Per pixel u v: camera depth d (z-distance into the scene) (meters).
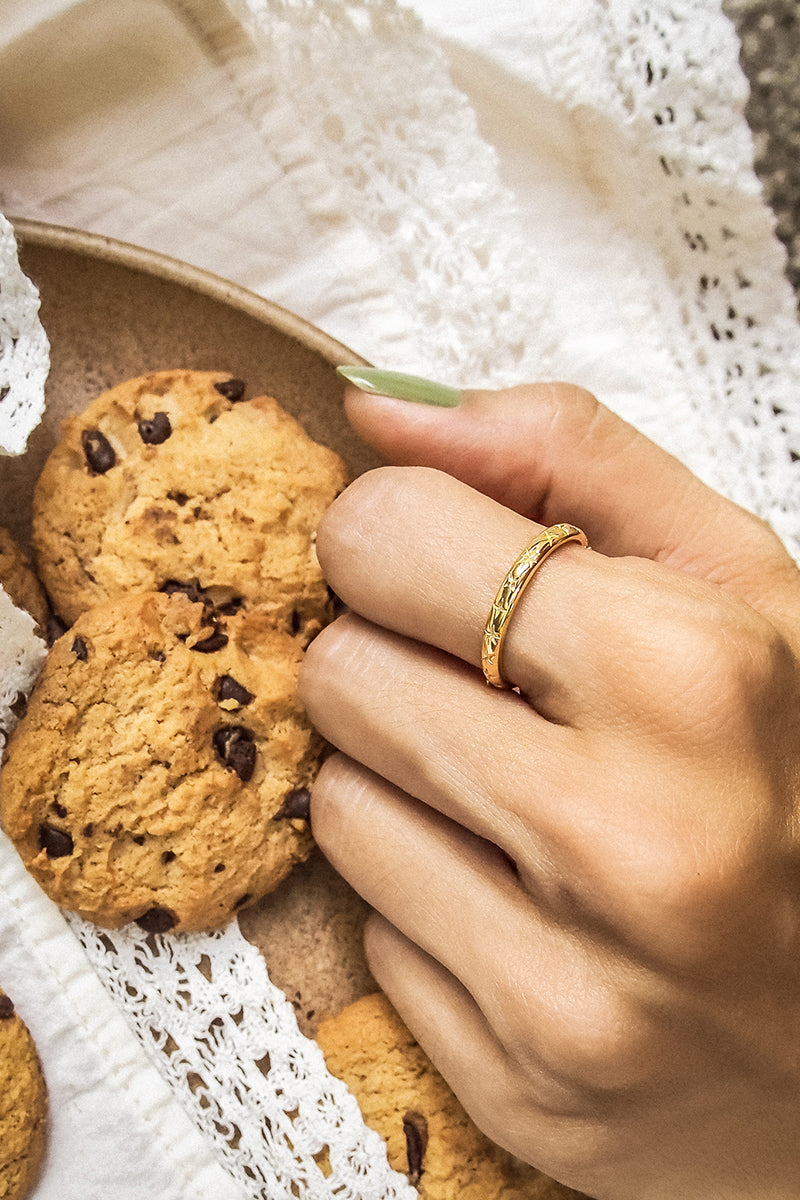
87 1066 0.30
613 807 0.28
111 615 0.30
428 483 0.29
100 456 0.30
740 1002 0.28
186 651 0.30
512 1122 0.29
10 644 0.29
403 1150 0.30
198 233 0.32
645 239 0.33
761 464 0.34
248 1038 0.30
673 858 0.27
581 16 0.32
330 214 0.32
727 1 0.33
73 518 0.30
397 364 0.32
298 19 0.31
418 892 0.29
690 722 0.28
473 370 0.32
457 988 0.30
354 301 0.32
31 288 0.29
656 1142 0.29
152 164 0.31
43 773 0.29
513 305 0.32
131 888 0.30
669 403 0.34
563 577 0.28
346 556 0.29
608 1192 0.29
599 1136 0.29
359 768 0.30
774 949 0.28
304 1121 0.30
